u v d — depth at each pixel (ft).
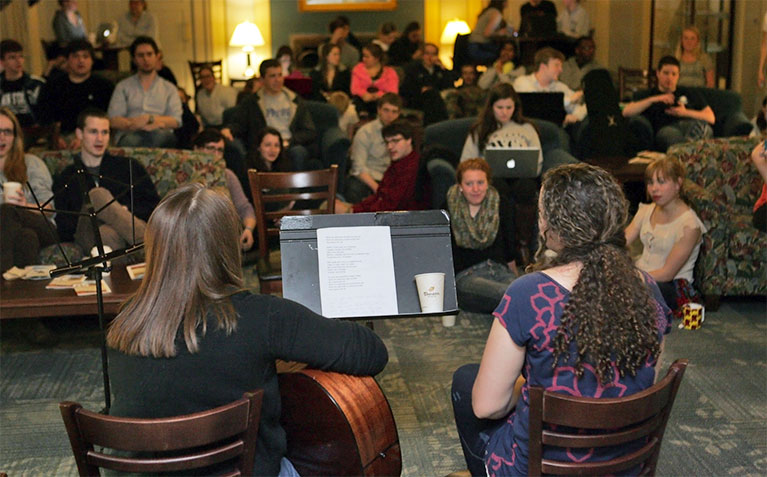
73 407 4.99
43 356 11.92
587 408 5.15
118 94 19.54
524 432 5.77
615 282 5.37
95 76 20.36
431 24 36.81
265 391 5.54
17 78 20.04
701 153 14.23
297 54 36.37
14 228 12.20
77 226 12.93
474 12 36.45
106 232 12.55
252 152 17.15
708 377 10.92
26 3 28.32
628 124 20.39
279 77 19.98
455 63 29.91
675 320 13.11
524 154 15.48
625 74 28.25
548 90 20.25
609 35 31.48
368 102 24.72
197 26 36.04
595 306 5.33
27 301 10.44
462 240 12.91
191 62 31.86
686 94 21.20
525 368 5.74
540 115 18.38
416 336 12.55
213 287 5.38
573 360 5.44
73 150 16.51
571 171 5.58
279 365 6.60
